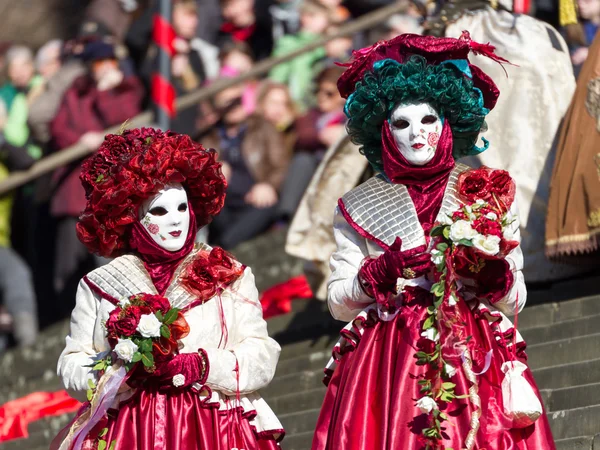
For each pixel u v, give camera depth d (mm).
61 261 32094
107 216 16109
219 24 32562
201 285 16016
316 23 31938
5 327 33188
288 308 26172
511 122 21125
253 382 15875
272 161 31141
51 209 32125
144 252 16172
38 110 32344
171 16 30391
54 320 34094
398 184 15961
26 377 30797
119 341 15289
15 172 32812
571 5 22984
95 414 15477
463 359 14945
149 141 16203
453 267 15102
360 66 16188
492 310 15547
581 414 17703
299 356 23969
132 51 31875
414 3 21672
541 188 21125
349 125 16156
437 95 15633
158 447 15461
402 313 15367
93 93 31891
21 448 25078
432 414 14648
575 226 20312
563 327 19969
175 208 16094
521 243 21344
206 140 31594
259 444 15977
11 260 33312
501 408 14938
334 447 15008
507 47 21203
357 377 15266
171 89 30219
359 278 15391
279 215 31016
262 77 31922
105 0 32656
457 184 15719
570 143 20500
